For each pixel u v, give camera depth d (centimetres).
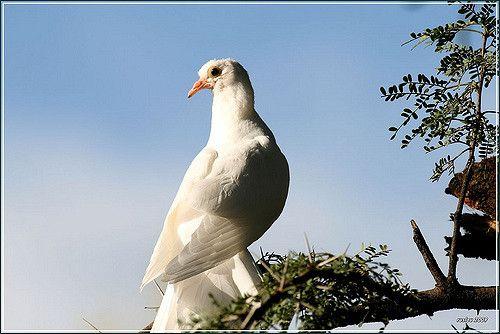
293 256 514
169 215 730
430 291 615
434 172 667
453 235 631
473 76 650
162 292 712
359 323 571
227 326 476
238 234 691
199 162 757
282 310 514
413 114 660
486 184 663
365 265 544
